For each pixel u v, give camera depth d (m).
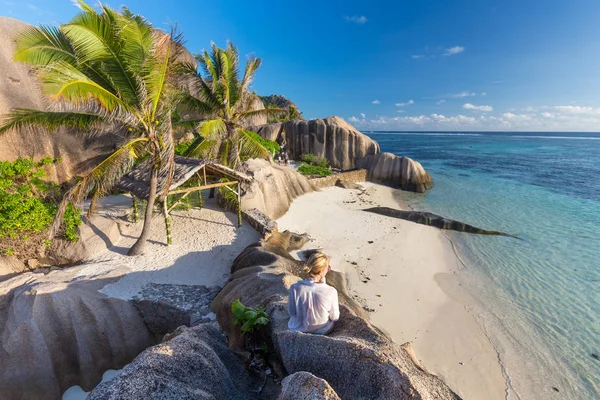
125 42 9.50
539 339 10.33
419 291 12.96
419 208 25.83
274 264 10.65
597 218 22.84
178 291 10.62
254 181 19.34
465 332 10.60
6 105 15.41
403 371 3.29
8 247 12.00
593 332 10.63
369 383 3.40
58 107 11.19
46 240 12.53
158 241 14.18
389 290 12.92
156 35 10.17
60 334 8.95
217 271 12.33
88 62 9.89
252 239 15.20
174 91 12.51
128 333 9.62
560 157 66.00
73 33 8.74
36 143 16.31
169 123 11.07
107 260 12.41
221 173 15.98
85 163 18.45
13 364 8.34
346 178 32.72
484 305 12.10
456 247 17.52
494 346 10.00
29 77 16.14
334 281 12.49
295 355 4.29
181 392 3.51
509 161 58.06
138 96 10.55
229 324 7.48
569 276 14.31
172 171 11.89
